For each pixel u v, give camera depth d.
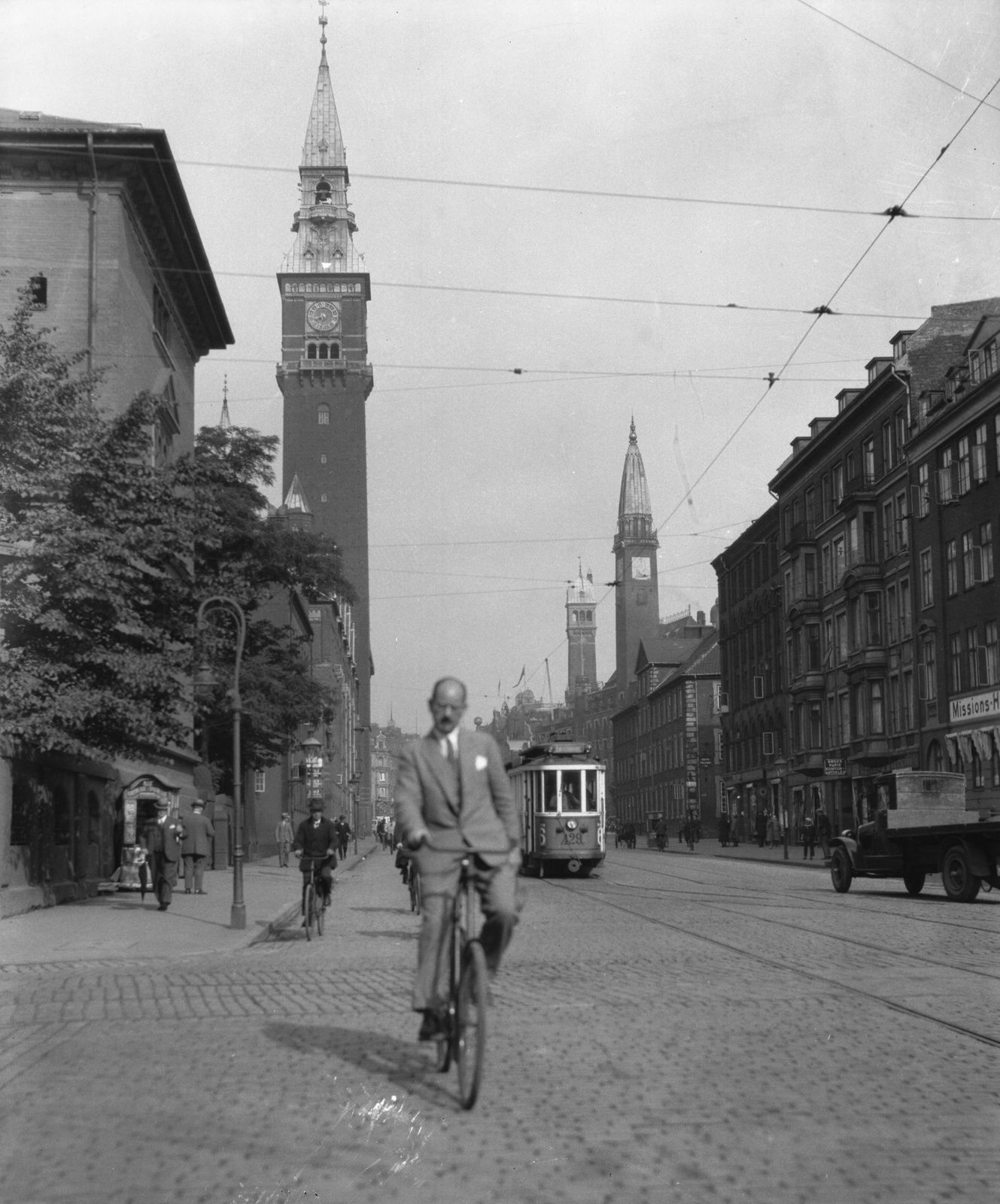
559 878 35.94
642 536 185.88
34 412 23.14
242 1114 6.78
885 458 56.50
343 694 103.56
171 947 17.41
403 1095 7.15
